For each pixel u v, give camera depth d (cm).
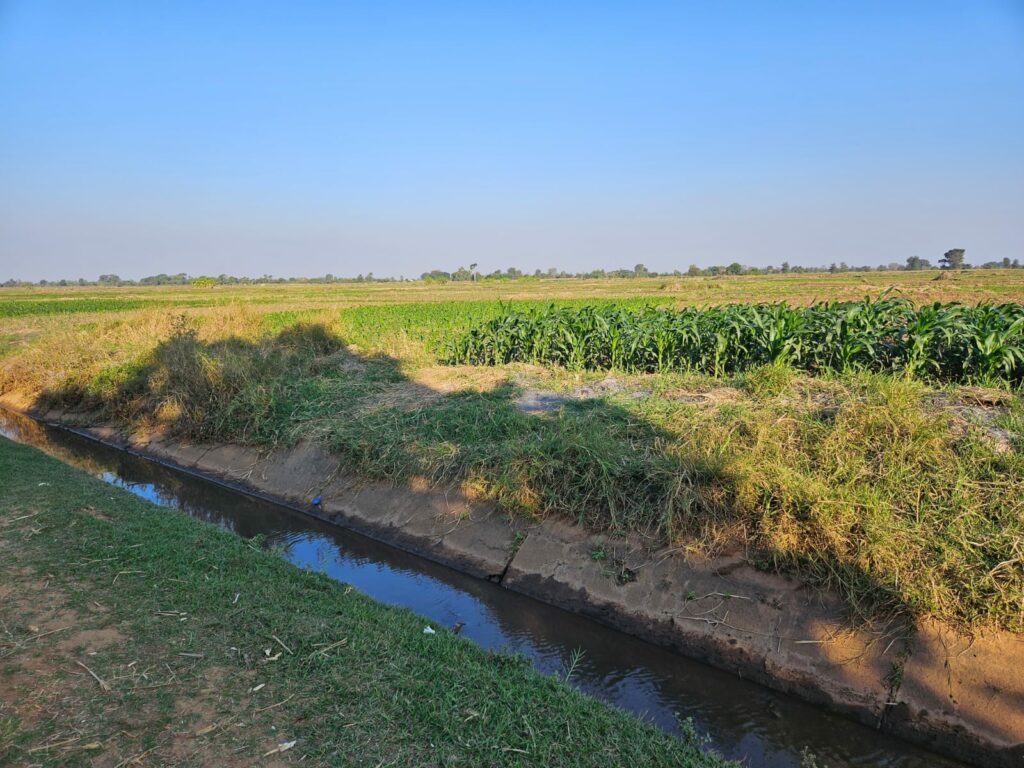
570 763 346
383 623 489
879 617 495
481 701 393
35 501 706
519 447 753
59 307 4272
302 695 383
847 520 539
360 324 2009
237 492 969
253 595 511
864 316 1014
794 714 476
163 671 400
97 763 320
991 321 926
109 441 1261
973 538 504
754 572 559
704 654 533
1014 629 456
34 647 420
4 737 334
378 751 339
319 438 959
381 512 805
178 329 1465
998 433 620
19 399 1623
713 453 650
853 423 647
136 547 586
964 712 437
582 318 1329
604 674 524
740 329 1062
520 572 656
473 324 1770
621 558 617
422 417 943
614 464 670
